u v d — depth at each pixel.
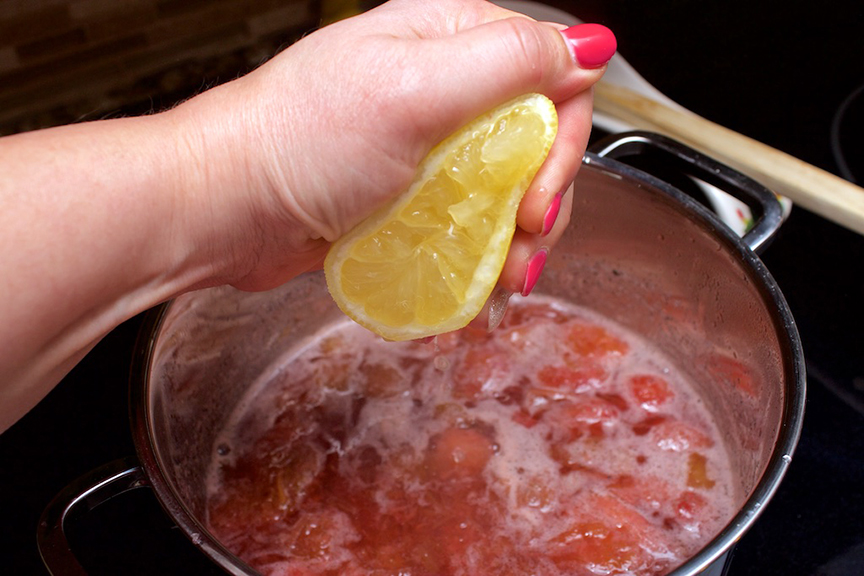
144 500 0.42
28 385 0.30
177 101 0.50
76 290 0.29
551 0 0.60
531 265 0.36
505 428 0.43
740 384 0.41
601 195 0.44
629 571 0.37
